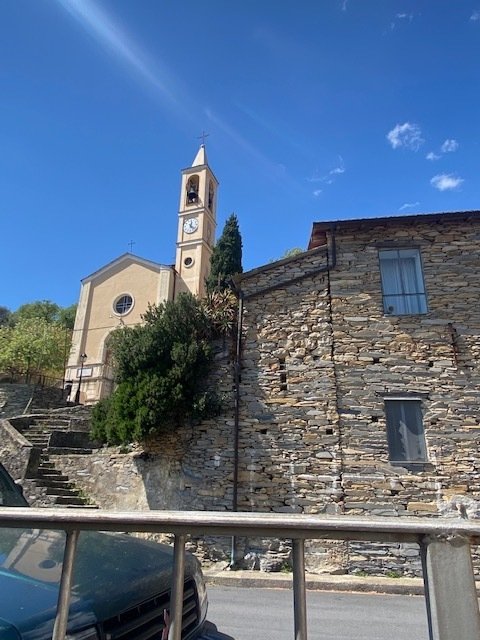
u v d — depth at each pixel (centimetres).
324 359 1052
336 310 1088
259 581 839
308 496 958
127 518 141
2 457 1216
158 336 1089
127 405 1057
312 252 1150
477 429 965
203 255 3089
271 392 1048
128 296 2788
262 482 984
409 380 1015
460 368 1013
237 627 559
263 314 1119
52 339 2497
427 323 1052
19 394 1859
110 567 239
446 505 917
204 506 988
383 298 1093
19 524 150
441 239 1117
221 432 1031
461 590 120
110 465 1134
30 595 194
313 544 919
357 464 963
